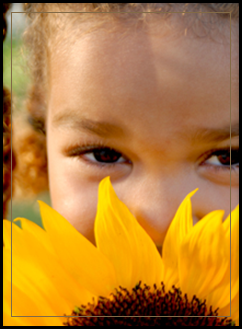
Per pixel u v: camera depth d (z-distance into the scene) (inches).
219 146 12.4
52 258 11.3
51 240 11.3
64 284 11.3
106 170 12.7
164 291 11.3
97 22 12.4
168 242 11.4
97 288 11.3
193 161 12.4
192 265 11.4
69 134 12.7
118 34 12.3
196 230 11.4
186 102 12.2
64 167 13.0
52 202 13.6
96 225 11.4
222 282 11.4
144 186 12.3
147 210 12.2
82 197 12.8
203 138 12.3
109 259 11.4
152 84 12.2
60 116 12.9
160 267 11.4
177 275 11.4
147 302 11.2
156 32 12.2
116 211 11.4
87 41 12.4
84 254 11.3
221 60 12.3
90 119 12.4
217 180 12.5
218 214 11.5
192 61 12.2
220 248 11.4
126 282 11.3
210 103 12.2
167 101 12.2
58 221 11.4
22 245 11.3
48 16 13.5
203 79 12.2
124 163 12.7
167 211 12.2
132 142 12.4
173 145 12.3
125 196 12.4
